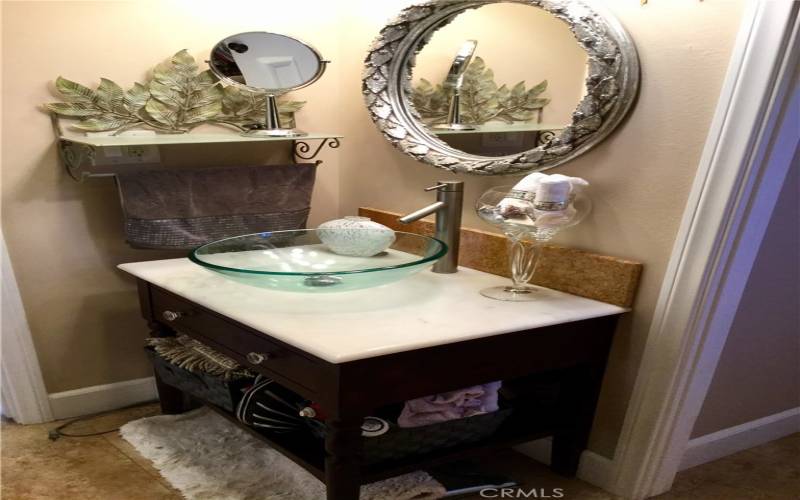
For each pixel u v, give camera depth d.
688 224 1.20
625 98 1.26
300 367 1.11
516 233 1.33
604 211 1.35
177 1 1.64
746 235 1.20
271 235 1.61
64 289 1.68
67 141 1.55
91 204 1.66
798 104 1.11
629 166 1.29
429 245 1.54
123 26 1.59
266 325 1.13
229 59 1.60
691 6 1.15
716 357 1.32
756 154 1.12
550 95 1.36
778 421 1.79
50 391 1.73
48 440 1.63
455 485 1.42
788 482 1.55
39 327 1.67
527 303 1.31
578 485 1.47
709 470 1.59
